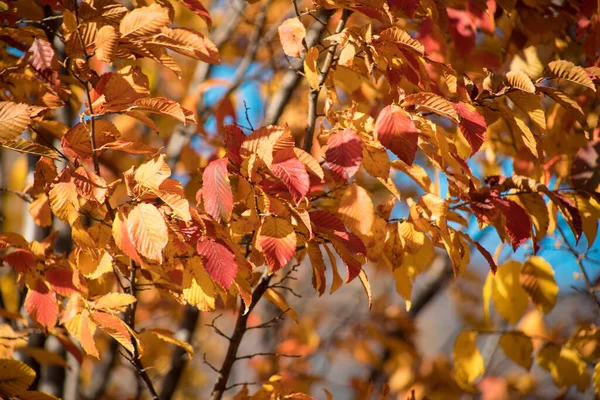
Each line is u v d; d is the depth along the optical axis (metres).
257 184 2.00
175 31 2.03
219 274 1.98
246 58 2.81
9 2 2.11
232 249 2.00
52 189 1.99
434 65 2.06
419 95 2.03
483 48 2.42
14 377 2.04
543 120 2.10
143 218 1.96
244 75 2.86
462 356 2.35
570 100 2.09
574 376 2.34
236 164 2.02
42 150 1.99
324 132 2.09
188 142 2.61
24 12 2.21
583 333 2.42
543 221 2.20
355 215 2.07
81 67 2.02
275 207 2.01
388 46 2.05
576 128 2.40
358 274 2.02
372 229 2.10
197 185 2.53
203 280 2.04
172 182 1.97
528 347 2.36
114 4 2.07
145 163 1.98
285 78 2.57
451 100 2.09
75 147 2.02
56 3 2.09
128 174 1.99
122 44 2.04
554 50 2.41
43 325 2.10
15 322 2.42
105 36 2.00
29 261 2.11
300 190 1.96
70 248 2.43
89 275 2.07
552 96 2.10
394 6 2.06
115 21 2.08
